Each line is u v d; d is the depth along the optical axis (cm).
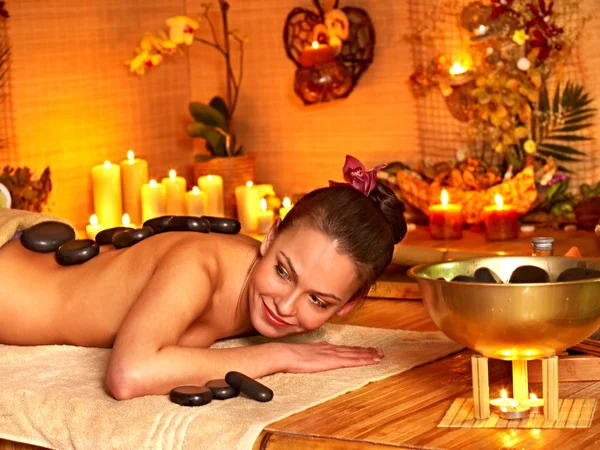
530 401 164
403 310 263
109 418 172
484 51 387
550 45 368
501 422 159
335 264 181
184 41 412
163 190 399
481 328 152
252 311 190
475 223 380
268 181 455
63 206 404
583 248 335
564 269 173
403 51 412
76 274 215
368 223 183
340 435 157
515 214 360
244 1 446
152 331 179
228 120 439
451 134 405
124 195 407
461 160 391
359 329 234
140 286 203
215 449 161
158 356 178
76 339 214
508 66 383
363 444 154
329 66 412
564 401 168
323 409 172
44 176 365
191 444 163
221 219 225
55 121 399
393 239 197
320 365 194
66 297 213
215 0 451
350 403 175
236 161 425
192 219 220
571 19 375
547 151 386
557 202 379
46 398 181
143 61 416
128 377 175
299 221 184
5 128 380
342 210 182
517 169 383
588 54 376
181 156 461
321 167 441
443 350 211
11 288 216
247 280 200
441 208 367
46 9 393
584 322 151
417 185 391
